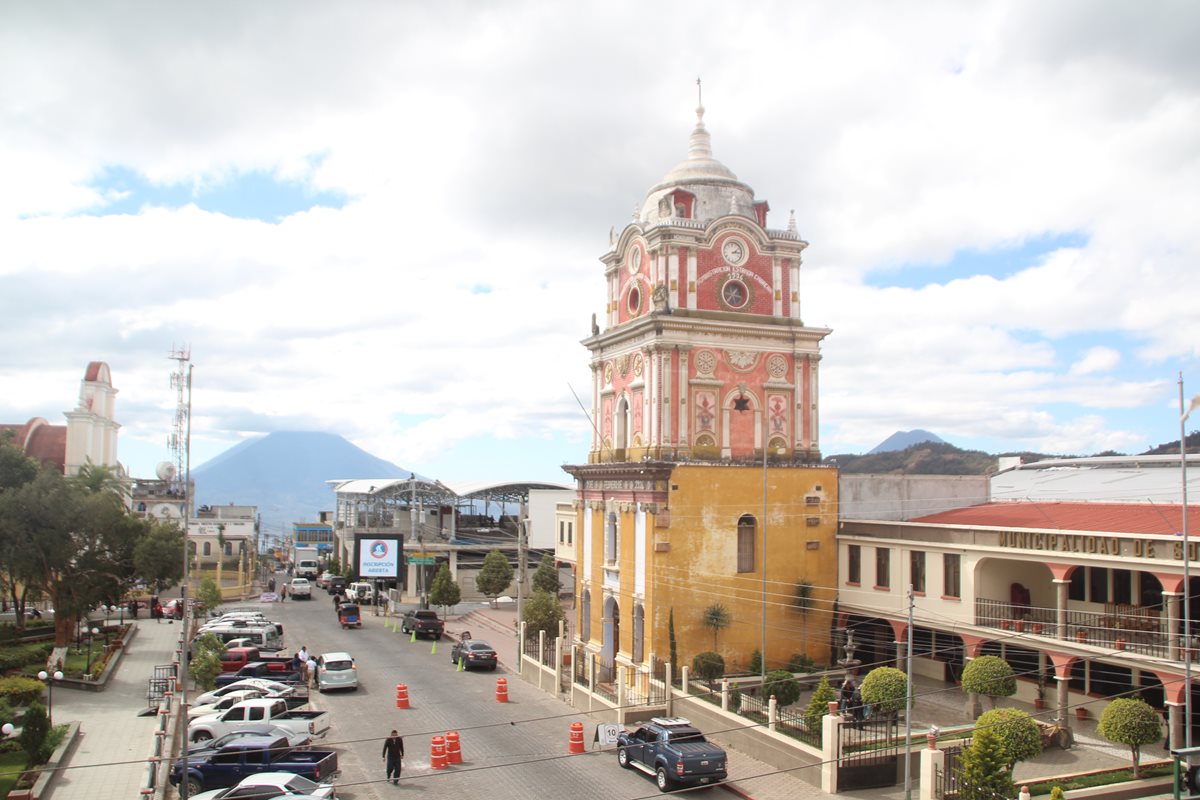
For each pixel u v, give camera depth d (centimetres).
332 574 11169
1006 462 6053
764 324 4928
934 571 4134
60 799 2905
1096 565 3356
